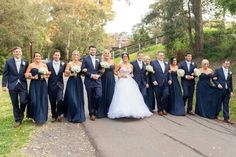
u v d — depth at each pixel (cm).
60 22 5225
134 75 1167
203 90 1221
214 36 2558
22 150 783
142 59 1183
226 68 1202
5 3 3578
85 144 854
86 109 1286
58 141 867
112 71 1134
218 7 2470
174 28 2577
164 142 869
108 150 800
